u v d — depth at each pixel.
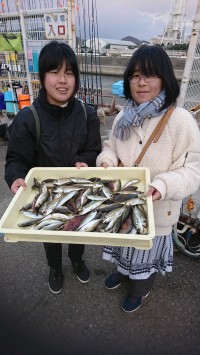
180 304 2.41
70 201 1.80
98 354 2.06
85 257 2.97
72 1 4.89
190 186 1.63
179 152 1.67
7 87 6.32
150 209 1.48
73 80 1.79
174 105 1.67
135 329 2.21
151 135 1.72
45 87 1.79
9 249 3.08
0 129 6.38
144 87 1.60
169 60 1.57
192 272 2.75
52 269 2.49
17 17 5.58
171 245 2.06
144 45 1.60
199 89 3.20
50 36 5.35
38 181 1.95
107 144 2.14
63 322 2.28
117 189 1.86
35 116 1.86
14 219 1.67
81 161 2.08
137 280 2.08
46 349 2.09
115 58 22.20
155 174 1.83
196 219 2.83
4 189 4.28
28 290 2.57
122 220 1.59
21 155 1.98
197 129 1.64
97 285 2.61
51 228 1.56
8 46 5.66
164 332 2.19
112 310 2.37
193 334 2.17
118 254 2.22
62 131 1.93
